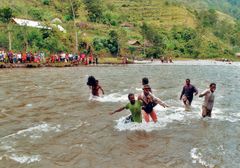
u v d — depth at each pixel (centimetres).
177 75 3484
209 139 1038
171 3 15000
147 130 1135
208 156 884
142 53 9231
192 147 959
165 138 1045
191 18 13725
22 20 6956
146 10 13950
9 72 3319
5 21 6375
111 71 3881
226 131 1130
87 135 1076
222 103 1669
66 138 1042
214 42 12625
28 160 856
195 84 2569
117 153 909
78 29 8919
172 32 11725
